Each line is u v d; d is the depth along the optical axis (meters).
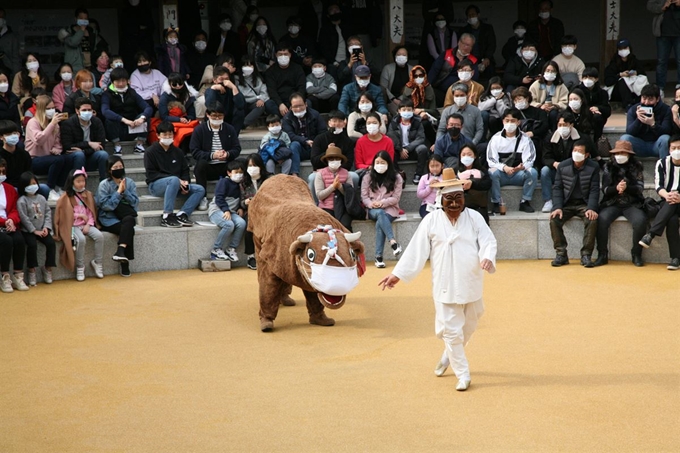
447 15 15.91
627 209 11.32
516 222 11.80
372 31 16.56
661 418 6.21
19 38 16.17
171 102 13.48
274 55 15.68
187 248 11.59
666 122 12.60
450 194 6.72
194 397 6.85
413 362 7.60
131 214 11.19
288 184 9.42
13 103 13.30
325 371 7.41
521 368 7.36
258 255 8.88
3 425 6.35
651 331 8.38
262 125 15.39
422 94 14.37
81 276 10.93
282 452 5.79
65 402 6.79
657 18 15.53
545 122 12.84
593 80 13.30
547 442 5.83
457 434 6.00
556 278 10.65
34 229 10.59
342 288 8.02
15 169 11.25
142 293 10.30
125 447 5.93
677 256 10.98
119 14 16.67
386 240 11.84
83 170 11.23
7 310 9.58
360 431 6.09
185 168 12.21
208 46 15.93
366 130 13.26
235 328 8.85
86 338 8.52
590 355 7.68
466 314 6.96
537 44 16.11
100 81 14.23
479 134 13.06
